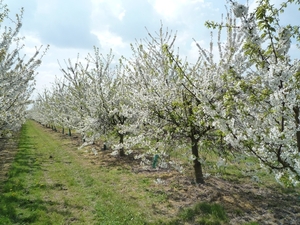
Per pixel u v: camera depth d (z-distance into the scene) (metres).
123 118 13.12
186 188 7.96
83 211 6.57
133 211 6.38
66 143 20.03
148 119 8.23
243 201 6.87
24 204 7.00
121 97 12.99
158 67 8.56
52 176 10.04
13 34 8.95
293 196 7.25
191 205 6.68
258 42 3.95
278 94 3.49
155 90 7.93
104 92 13.53
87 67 15.55
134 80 10.10
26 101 11.56
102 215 6.28
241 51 5.61
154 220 5.89
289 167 3.86
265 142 3.93
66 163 12.55
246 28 3.99
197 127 7.47
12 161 12.73
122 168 11.04
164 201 7.02
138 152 14.30
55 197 7.61
